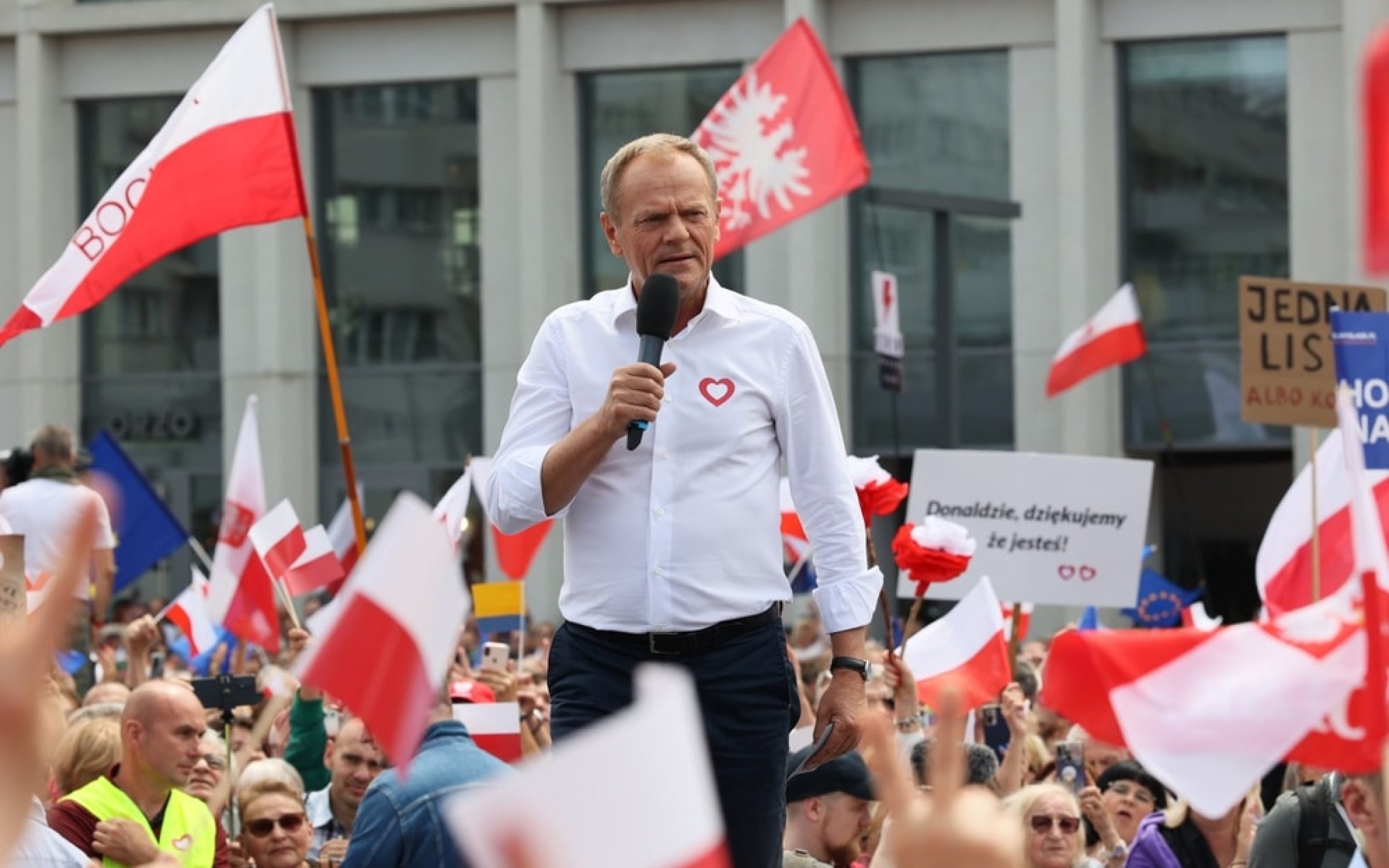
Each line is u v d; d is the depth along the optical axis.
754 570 5.97
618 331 6.05
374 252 40.22
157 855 8.09
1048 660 5.20
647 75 39.03
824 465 6.07
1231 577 36.94
